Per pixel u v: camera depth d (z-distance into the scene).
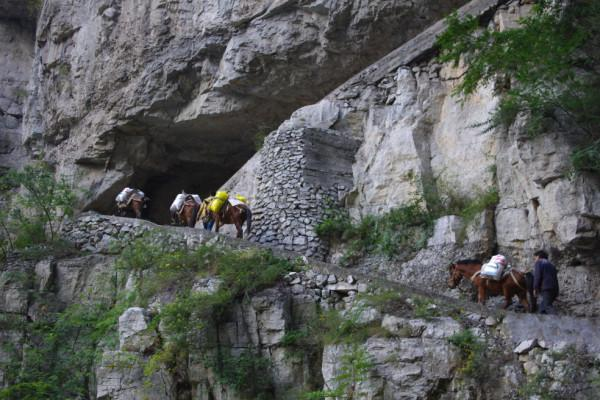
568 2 15.02
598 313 14.18
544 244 15.07
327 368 13.16
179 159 28.08
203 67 25.12
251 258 15.20
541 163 14.84
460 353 12.30
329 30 22.67
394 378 12.48
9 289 17.48
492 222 16.27
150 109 25.83
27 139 30.14
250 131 26.19
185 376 14.11
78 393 15.41
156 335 14.40
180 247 16.94
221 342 14.18
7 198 23.58
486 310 12.68
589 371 11.34
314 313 14.31
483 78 16.38
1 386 16.02
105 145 27.05
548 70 14.52
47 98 29.05
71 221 19.23
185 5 25.44
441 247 16.56
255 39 23.81
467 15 16.25
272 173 19.61
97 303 16.92
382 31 22.42
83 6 28.16
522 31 15.04
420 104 19.22
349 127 20.50
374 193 18.83
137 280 16.42
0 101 32.47
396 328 12.87
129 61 26.22
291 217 18.77
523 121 15.27
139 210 21.06
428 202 17.67
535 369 11.77
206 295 14.48
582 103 14.45
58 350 16.11
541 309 13.18
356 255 17.84
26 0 32.34
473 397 11.96
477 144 17.61
